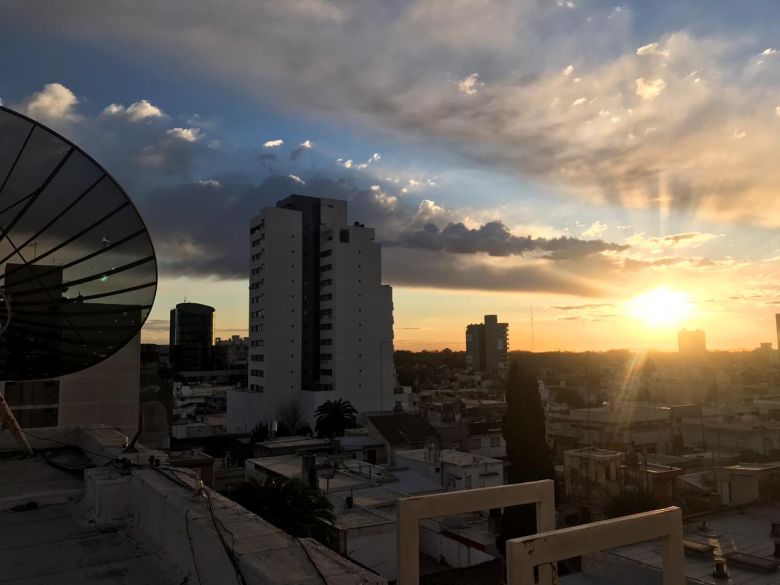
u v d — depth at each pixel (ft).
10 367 28.76
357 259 286.05
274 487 73.10
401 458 136.26
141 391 143.43
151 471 21.17
